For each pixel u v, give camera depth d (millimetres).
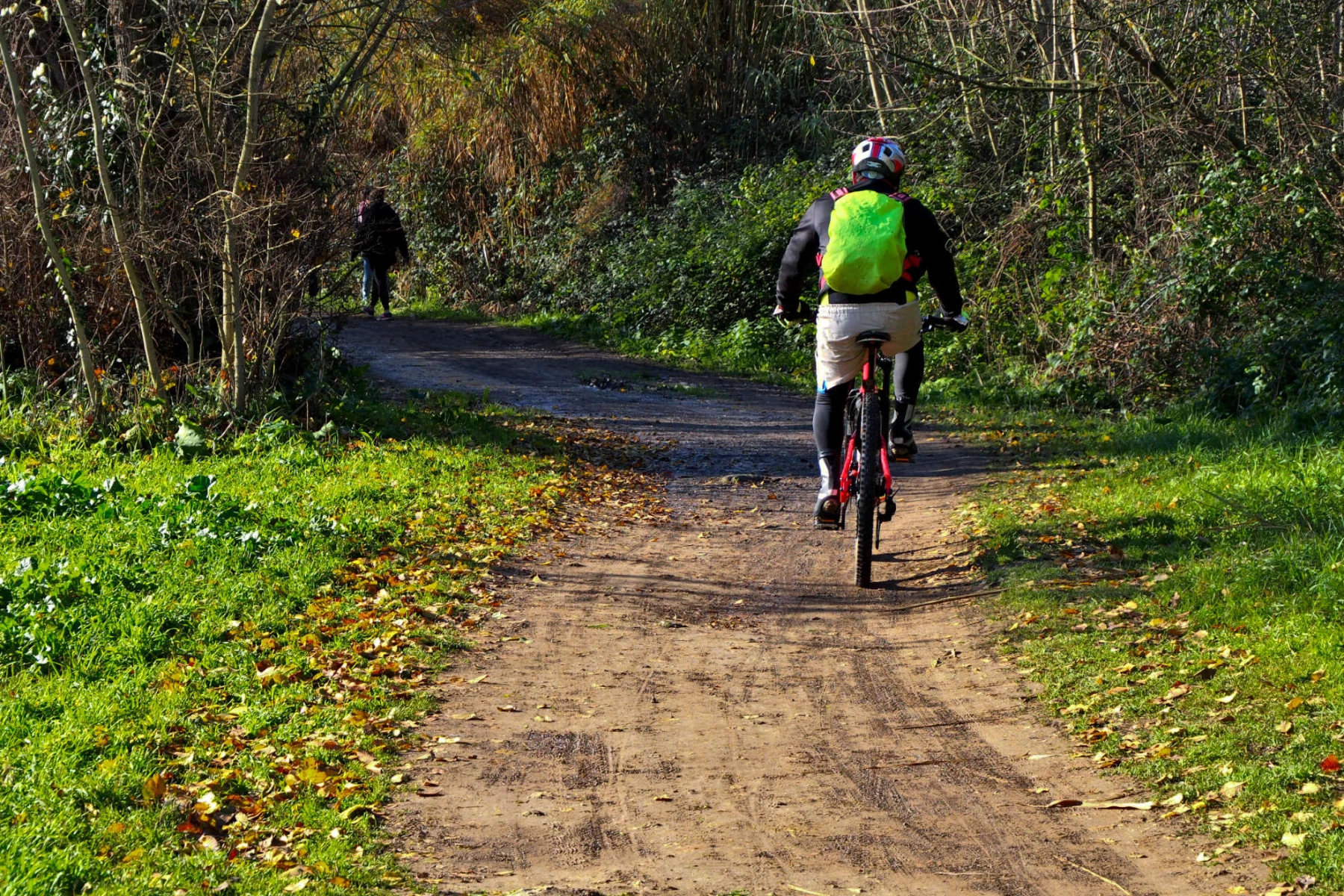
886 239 6836
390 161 29906
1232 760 4766
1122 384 14719
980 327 17656
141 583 7277
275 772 5020
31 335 12156
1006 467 11430
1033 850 4293
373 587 7688
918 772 5082
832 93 25000
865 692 6141
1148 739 5141
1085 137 16469
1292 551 7035
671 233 23891
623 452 12969
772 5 25078
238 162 11914
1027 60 18250
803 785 4973
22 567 7352
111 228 11969
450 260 29547
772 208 22000
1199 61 15234
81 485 9727
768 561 8844
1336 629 5820
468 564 8406
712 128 26484
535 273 27172
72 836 4297
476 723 5730
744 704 6008
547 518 9898
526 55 26797
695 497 11047
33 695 5605
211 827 4488
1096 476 10406
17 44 12250
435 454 11648
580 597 7926
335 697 5910
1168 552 7680
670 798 4871
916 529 9492
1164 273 14633
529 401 16109
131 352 12461
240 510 8820
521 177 27953
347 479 10383
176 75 12000
